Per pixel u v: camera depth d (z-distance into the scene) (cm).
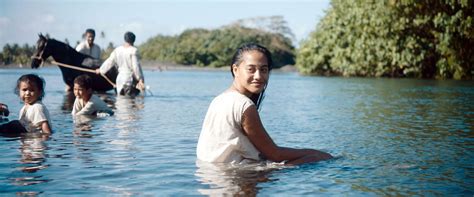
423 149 569
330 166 468
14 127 661
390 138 650
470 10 2869
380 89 1873
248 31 8750
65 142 595
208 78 3184
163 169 450
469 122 831
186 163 475
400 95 1530
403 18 3000
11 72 3284
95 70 1498
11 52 4447
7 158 494
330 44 3712
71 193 370
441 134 688
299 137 661
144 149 553
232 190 380
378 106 1140
